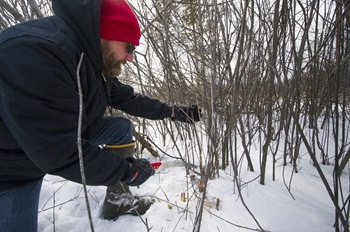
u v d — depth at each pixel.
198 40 1.23
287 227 1.04
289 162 1.62
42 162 0.72
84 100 0.82
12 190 0.87
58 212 1.28
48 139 0.69
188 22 1.31
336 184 0.87
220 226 1.08
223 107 1.20
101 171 0.79
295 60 1.12
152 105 1.30
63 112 0.71
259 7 1.16
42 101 0.68
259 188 1.33
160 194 1.36
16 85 0.66
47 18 0.77
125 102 1.26
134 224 1.15
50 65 0.68
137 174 0.88
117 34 0.82
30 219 0.94
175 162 1.68
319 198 1.24
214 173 1.43
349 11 0.93
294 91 1.24
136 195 1.29
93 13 0.75
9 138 0.79
